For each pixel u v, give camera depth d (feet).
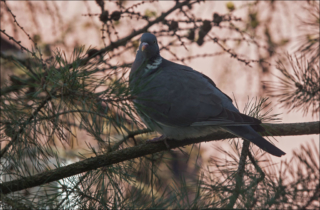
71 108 16.34
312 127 21.72
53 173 17.48
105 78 16.74
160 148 20.40
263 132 21.93
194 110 22.95
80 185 16.98
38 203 15.42
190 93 23.25
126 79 16.34
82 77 15.93
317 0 27.25
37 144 16.61
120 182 17.99
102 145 18.99
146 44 24.98
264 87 27.07
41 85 16.31
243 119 20.40
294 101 20.98
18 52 34.19
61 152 26.61
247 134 20.11
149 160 20.47
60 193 15.75
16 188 16.92
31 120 16.44
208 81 25.08
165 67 25.21
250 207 12.75
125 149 19.16
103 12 26.20
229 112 21.88
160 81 23.65
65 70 15.99
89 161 18.03
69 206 15.62
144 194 16.80
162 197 15.31
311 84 20.62
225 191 13.75
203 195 13.98
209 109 22.77
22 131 16.37
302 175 13.35
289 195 13.01
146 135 25.80
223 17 28.04
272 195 13.14
